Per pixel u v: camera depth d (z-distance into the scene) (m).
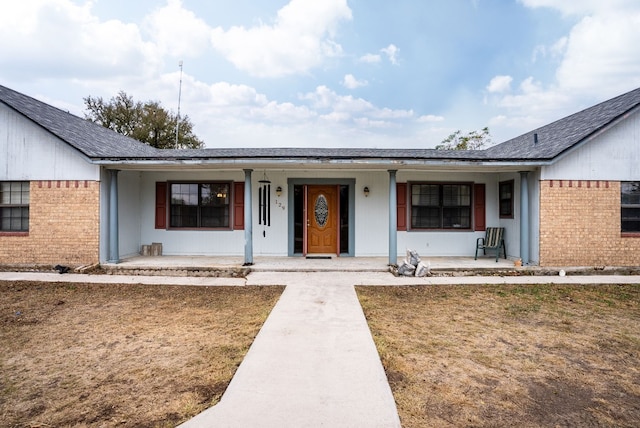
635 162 8.22
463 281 7.23
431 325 4.65
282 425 2.38
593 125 8.27
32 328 4.53
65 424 2.47
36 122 8.08
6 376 3.21
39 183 8.35
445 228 10.09
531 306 5.58
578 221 8.15
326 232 10.16
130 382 3.08
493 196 10.06
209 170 9.62
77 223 8.29
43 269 8.29
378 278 7.48
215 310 5.34
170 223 10.13
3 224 8.56
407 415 2.57
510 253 9.43
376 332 4.35
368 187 10.07
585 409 2.69
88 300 5.91
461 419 2.53
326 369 3.26
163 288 6.73
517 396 2.87
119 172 9.09
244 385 2.96
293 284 6.90
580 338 4.20
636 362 3.54
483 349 3.85
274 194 10.06
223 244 10.08
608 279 7.44
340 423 2.40
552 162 7.79
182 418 2.52
